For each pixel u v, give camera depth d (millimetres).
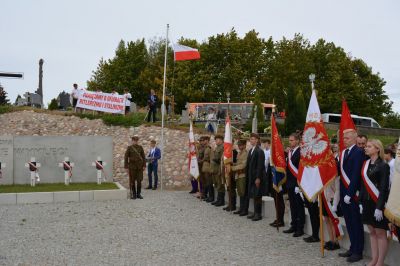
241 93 50781
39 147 18797
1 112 29812
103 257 7945
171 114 38594
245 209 12383
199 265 7418
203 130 27453
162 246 8773
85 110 30156
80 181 19219
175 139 25391
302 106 31594
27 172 18531
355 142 7914
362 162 7457
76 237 9586
